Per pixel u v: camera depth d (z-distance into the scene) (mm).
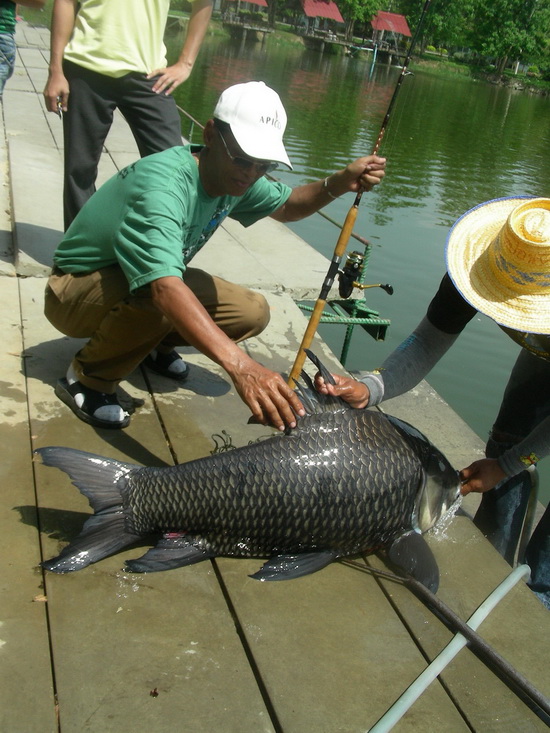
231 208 3402
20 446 3250
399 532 2914
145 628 2496
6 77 6254
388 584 2863
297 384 3000
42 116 9391
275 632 2562
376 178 3451
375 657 2541
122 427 3498
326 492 2732
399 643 2615
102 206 3244
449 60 65875
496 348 8008
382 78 40844
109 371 3436
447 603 2846
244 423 3693
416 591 2812
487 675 2568
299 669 2439
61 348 4055
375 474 2787
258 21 61906
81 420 3477
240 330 3697
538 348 3094
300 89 28234
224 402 3867
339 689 2396
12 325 4219
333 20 66562
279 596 2715
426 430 5238
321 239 10258
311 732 2242
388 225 11477
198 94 21109
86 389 3488
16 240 5258
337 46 59969
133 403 3699
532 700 2471
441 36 63594
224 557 2848
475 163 17953
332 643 2561
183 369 3988
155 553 2725
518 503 3709
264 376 2617
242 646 2500
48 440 3314
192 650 2447
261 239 6691
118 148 8727
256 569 2816
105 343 3334
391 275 9320
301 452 2750
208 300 3572
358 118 22453
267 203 3625
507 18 62094
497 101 40625
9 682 2242
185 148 3117
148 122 4938
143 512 2758
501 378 7285
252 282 5535
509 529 3754
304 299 5734
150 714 2213
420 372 3289
